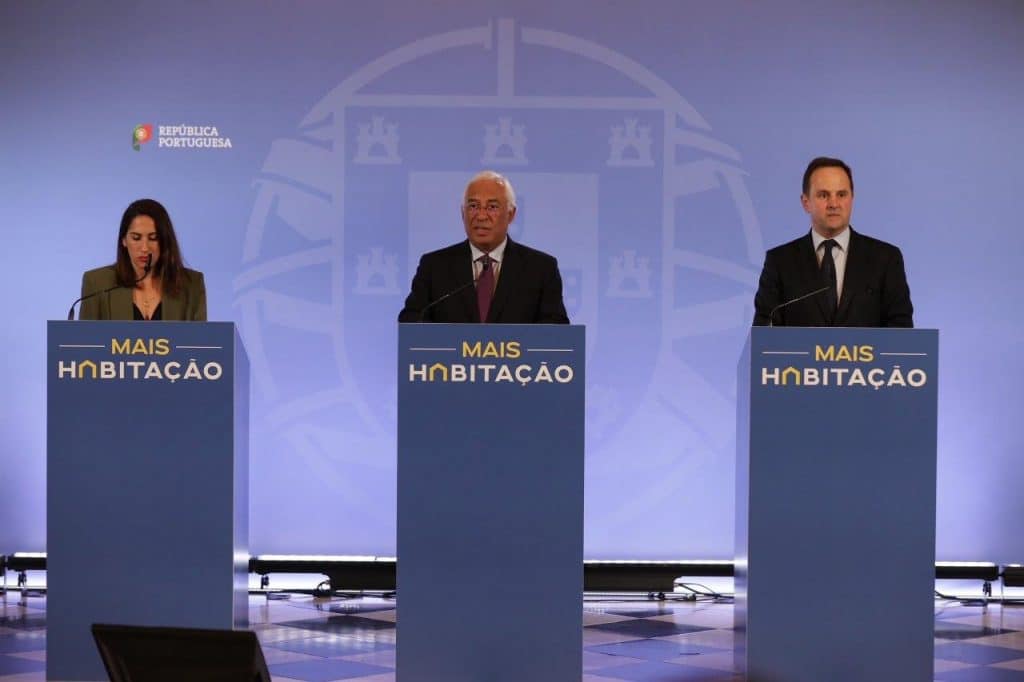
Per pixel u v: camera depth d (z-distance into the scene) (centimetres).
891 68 998
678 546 999
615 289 998
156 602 574
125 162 1001
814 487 565
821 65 998
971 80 998
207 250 1000
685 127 998
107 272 701
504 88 998
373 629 839
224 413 574
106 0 1000
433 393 561
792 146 998
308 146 1000
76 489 574
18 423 998
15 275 998
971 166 998
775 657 565
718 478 998
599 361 999
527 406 561
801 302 723
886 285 722
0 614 883
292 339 999
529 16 998
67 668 572
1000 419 998
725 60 998
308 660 736
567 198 998
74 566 573
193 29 1000
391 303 998
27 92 1000
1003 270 998
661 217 998
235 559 579
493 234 716
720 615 908
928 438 565
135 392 574
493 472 561
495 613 560
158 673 461
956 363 998
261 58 999
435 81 998
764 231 998
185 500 574
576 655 560
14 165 1000
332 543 998
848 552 566
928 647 565
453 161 998
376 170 998
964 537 998
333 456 998
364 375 1001
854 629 564
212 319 998
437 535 561
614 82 997
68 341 573
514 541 561
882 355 564
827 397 565
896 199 998
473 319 716
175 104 1001
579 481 562
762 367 564
